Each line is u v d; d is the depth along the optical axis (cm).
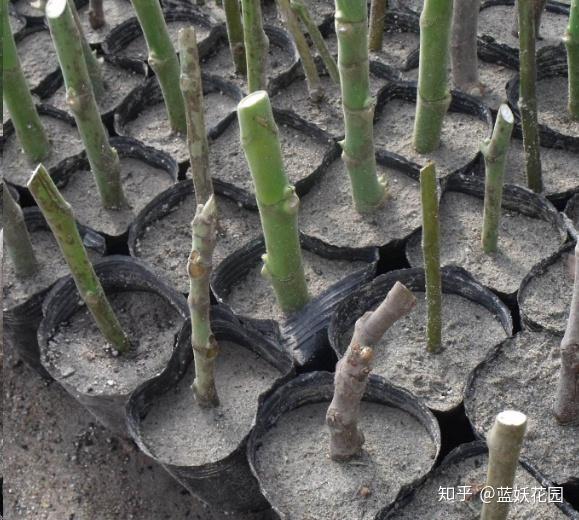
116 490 84
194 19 105
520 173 88
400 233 84
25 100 88
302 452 73
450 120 92
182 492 83
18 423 88
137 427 75
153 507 83
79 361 79
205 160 79
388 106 94
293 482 72
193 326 70
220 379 78
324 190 88
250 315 81
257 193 73
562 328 77
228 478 75
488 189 78
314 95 94
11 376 91
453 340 77
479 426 73
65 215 70
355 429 70
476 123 91
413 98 94
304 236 83
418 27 100
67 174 91
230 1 93
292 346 78
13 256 83
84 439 87
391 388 74
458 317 79
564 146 89
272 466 73
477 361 76
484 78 95
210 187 81
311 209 87
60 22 75
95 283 75
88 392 77
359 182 84
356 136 81
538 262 80
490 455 61
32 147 91
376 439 73
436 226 70
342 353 77
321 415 75
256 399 76
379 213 85
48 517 83
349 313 79
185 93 75
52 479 85
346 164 83
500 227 84
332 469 72
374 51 99
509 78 95
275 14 104
